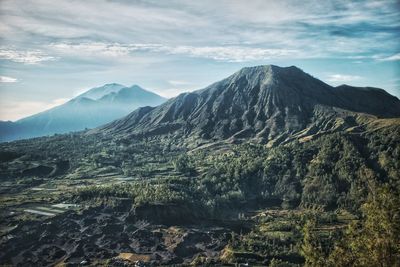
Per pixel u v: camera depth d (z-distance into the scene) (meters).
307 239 111.06
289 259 198.88
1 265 199.00
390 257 71.88
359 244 80.62
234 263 195.88
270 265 184.50
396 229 73.00
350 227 90.56
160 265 197.88
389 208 76.12
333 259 85.56
